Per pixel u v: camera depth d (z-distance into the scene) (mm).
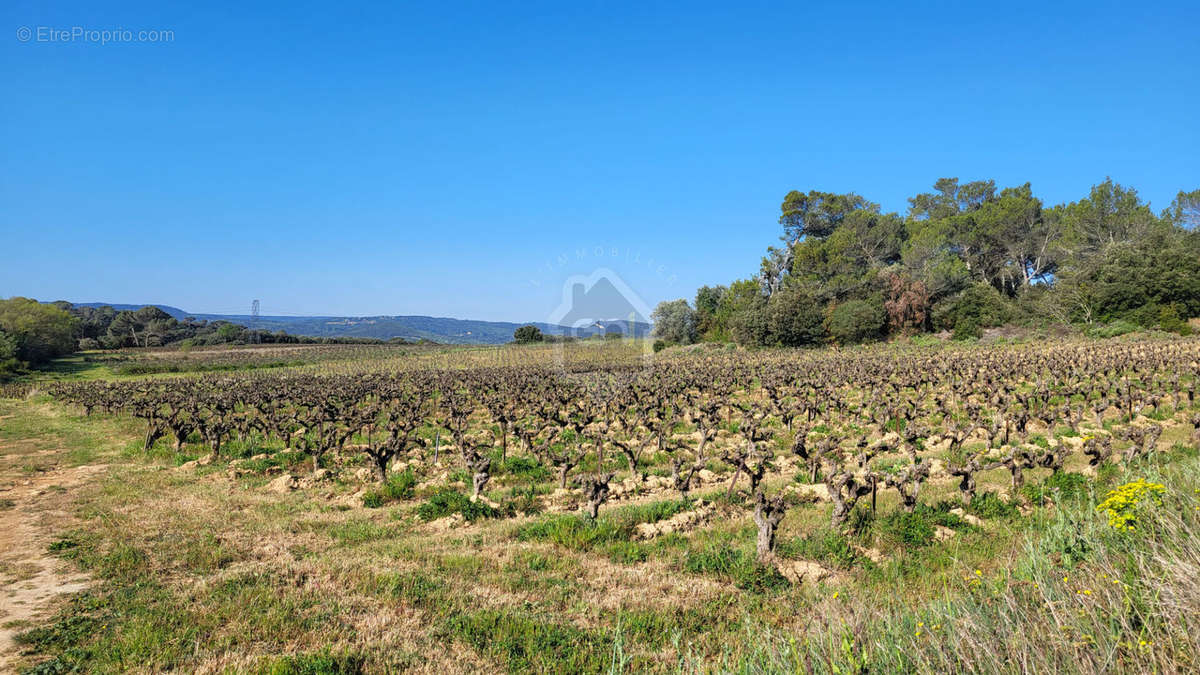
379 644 7281
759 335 69125
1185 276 55125
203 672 6676
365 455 20547
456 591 8953
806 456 15672
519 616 8008
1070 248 71562
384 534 12344
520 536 11906
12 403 42906
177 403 31297
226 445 23312
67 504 14789
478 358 68875
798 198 87500
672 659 6891
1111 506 7113
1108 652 4203
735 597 8727
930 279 69250
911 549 10211
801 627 7070
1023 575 6512
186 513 13797
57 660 6992
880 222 81688
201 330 129000
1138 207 72188
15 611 8461
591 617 8125
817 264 78938
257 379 52375
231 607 8344
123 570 10070
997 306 65438
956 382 29781
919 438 20219
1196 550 5309
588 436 23500
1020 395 24250
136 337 109750
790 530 11578
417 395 36844
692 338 78875
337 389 40594
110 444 24891
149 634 7496
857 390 34312
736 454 14477
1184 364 33156
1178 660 4121
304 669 6598
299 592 8961
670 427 22219
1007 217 75125
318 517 13633
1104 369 30969
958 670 4527
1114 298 59469
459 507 13664
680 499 14039
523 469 18688
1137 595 4969
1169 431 19516
